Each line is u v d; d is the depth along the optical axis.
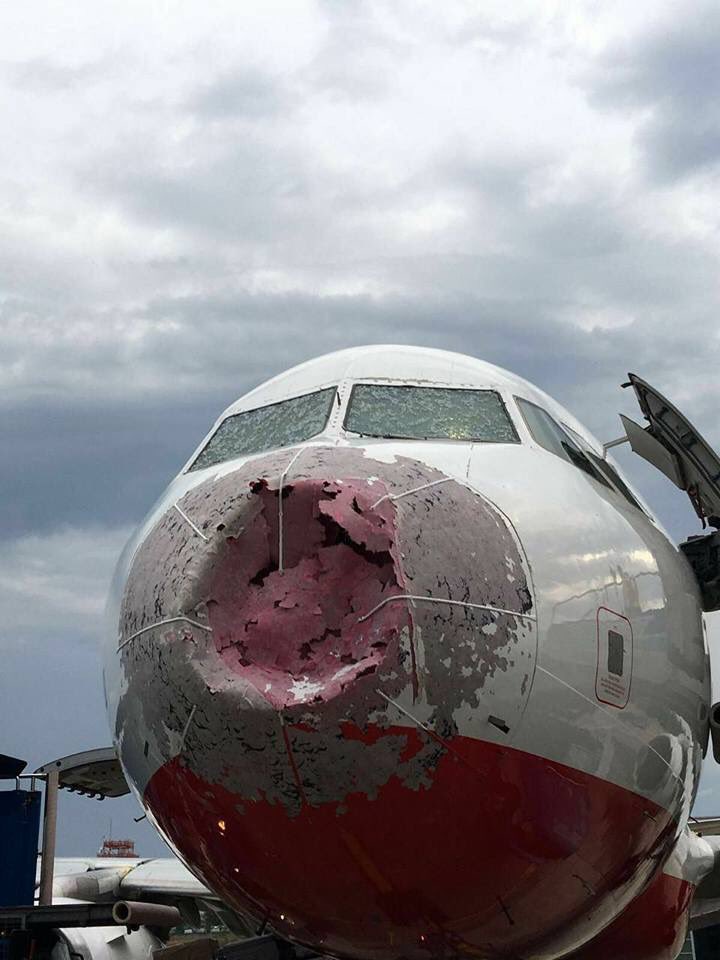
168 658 5.42
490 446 6.68
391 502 5.50
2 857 10.04
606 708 5.98
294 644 5.27
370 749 5.17
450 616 5.31
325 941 6.08
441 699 5.26
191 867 6.38
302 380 7.66
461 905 5.77
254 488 5.52
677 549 7.89
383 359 7.61
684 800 7.07
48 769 10.70
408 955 6.07
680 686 6.76
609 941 8.58
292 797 5.32
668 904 8.71
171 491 7.14
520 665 5.54
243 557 5.47
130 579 6.03
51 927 8.95
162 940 10.89
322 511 5.36
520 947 6.35
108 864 12.62
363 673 5.09
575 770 5.85
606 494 7.18
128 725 5.88
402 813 5.35
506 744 5.50
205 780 5.50
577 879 6.16
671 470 9.54
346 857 5.48
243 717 5.15
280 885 5.74
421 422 7.04
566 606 5.86
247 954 8.33
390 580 5.25
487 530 5.75
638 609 6.43
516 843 5.68
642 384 8.95
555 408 8.15
